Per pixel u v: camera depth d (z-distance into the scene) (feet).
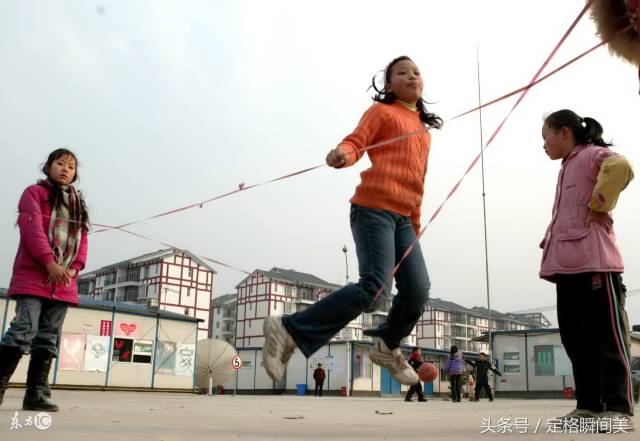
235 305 257.14
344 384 104.73
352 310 8.65
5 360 12.42
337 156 8.98
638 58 7.36
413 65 10.32
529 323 306.76
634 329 71.67
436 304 272.31
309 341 8.39
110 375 74.90
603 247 10.38
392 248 9.16
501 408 28.32
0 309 65.92
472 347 274.77
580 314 10.62
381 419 14.26
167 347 81.25
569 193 10.89
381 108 9.76
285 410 20.31
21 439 7.67
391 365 9.95
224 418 13.52
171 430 9.59
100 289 209.36
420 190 9.78
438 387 120.16
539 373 85.81
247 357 122.11
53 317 13.21
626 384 10.14
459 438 8.71
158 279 192.75
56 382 69.82
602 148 10.73
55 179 13.10
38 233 12.43
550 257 10.97
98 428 9.66
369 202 9.28
